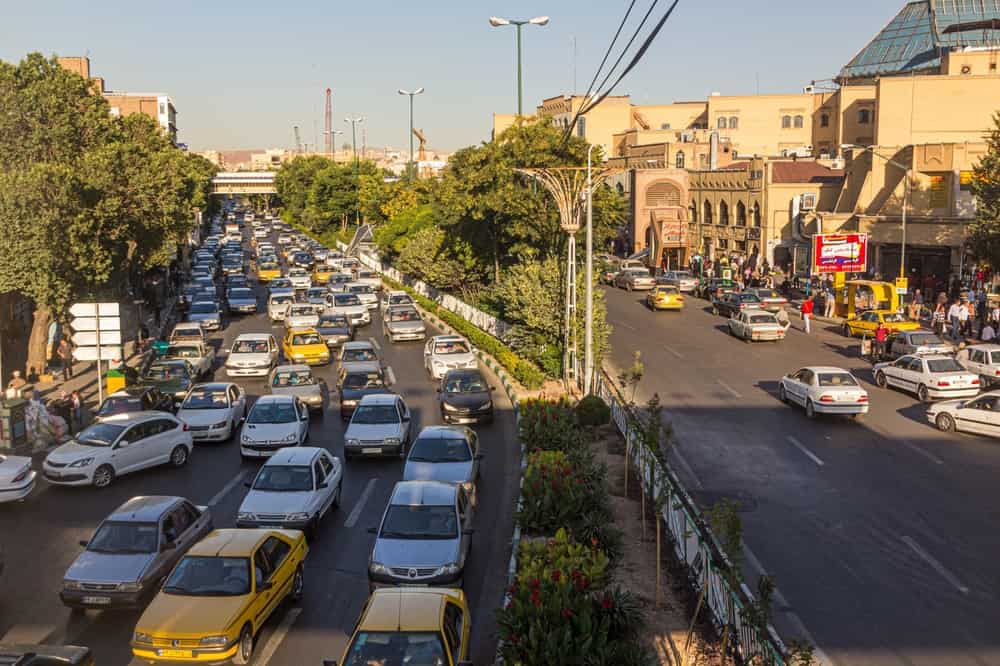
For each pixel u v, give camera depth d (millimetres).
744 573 15234
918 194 54031
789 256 66500
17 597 14883
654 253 78562
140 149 42281
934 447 23531
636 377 23984
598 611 11898
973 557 15891
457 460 19734
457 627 11430
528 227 40844
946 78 68562
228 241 103438
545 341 33938
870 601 14148
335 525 18219
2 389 31156
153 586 14094
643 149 87500
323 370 36031
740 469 21609
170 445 22578
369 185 99312
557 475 17156
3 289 32500
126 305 47750
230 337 45188
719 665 11844
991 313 39719
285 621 13828
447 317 47656
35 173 32281
